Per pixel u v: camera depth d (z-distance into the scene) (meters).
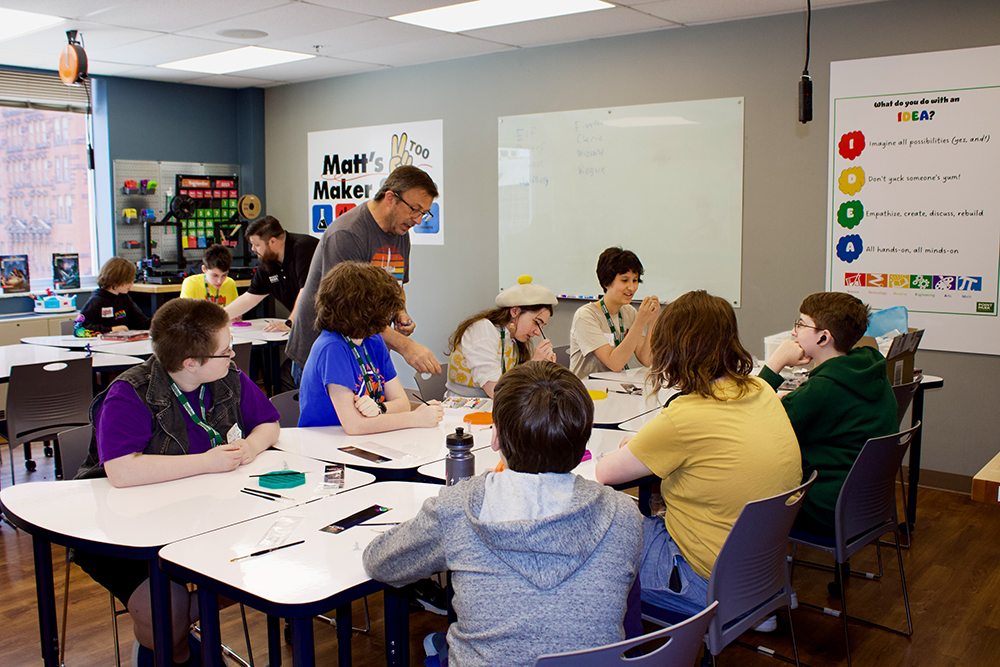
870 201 4.11
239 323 5.46
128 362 3.97
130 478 1.92
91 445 2.10
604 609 1.18
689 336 1.86
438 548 1.27
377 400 2.60
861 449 2.19
